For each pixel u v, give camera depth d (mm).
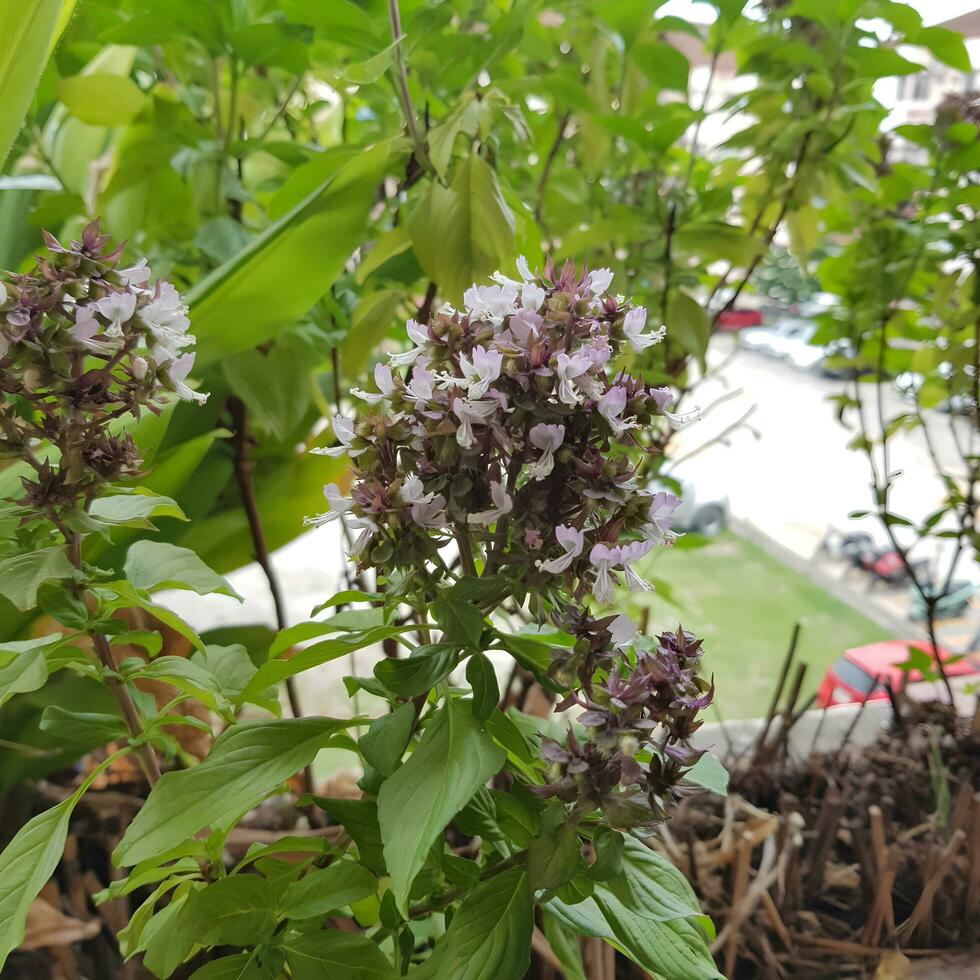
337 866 193
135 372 188
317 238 272
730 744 363
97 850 306
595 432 171
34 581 183
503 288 178
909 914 294
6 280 182
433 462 170
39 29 226
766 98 358
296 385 309
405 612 379
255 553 344
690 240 333
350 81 249
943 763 354
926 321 462
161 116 334
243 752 188
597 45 352
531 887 169
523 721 210
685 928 180
